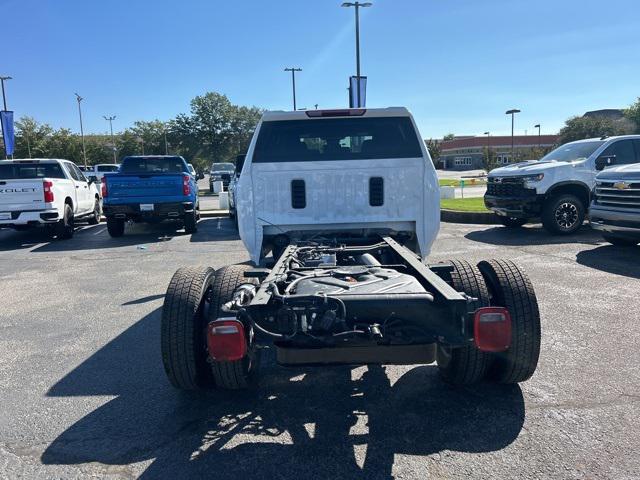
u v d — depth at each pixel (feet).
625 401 11.93
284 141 18.15
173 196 41.91
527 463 9.66
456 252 30.89
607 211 28.68
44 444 10.87
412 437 10.75
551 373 13.53
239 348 9.92
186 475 9.64
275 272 12.41
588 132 191.83
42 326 19.31
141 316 20.26
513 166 40.01
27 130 215.10
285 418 11.76
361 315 10.67
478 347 9.98
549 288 21.81
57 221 40.83
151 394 13.23
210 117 281.95
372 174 17.69
